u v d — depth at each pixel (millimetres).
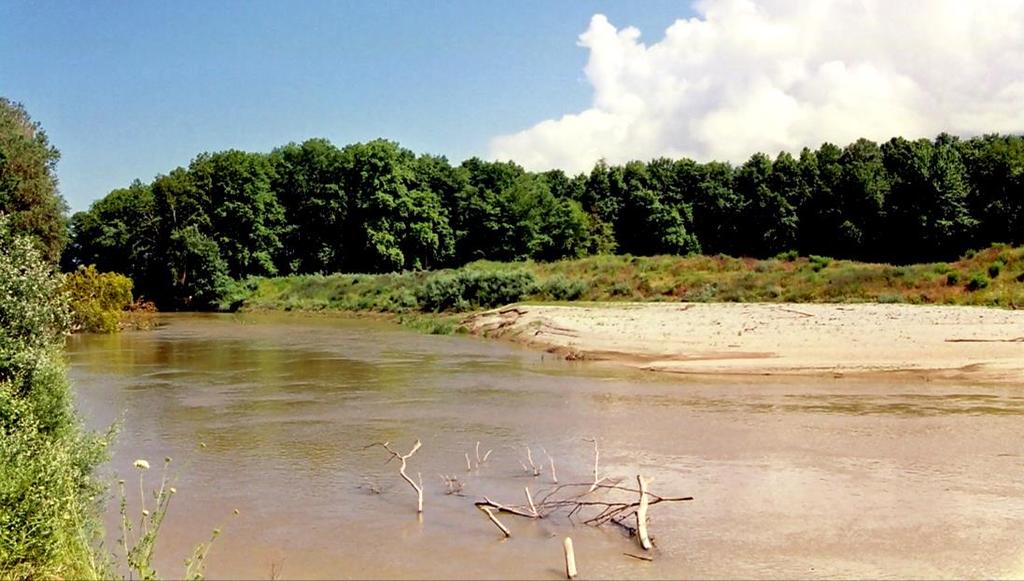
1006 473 12414
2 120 35562
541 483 12352
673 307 37969
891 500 11188
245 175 76125
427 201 82062
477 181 89750
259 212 76625
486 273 48844
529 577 8766
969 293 36125
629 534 10062
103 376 24047
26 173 35562
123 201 80188
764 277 43688
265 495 11883
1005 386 19953
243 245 75875
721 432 15422
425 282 54000
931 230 68812
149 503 11516
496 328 36000
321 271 79562
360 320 49531
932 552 9312
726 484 12055
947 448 13953
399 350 30516
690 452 13961
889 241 73312
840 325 28469
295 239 82375
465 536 10086
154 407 18797
